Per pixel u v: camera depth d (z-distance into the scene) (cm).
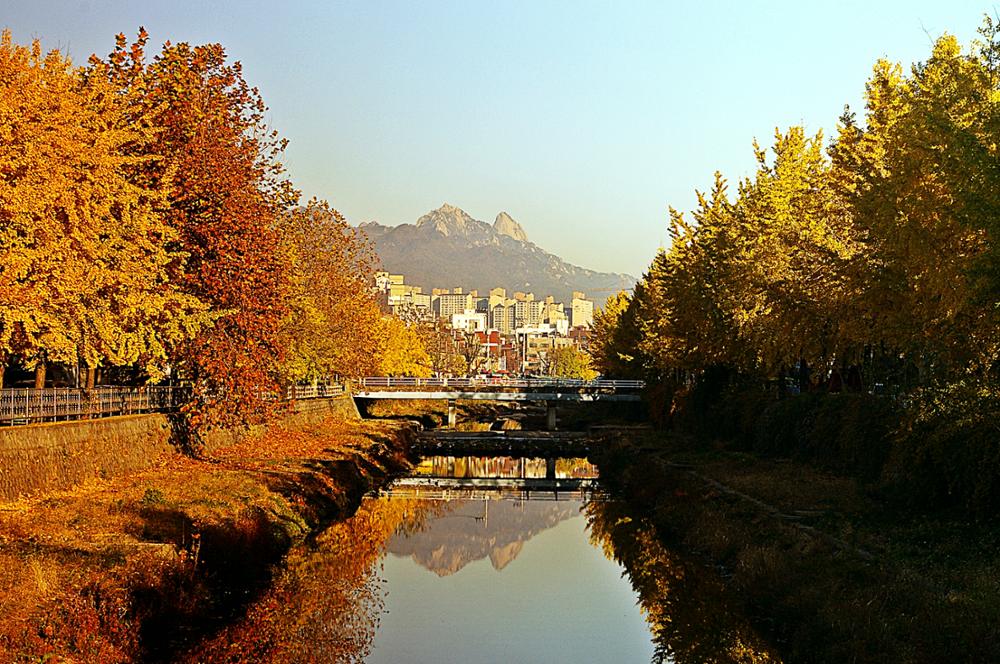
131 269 2764
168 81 3344
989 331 2358
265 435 5294
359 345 6862
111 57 3269
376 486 5056
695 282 5525
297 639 2159
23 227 2298
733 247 4975
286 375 4662
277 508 3203
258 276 3512
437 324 15425
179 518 2573
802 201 4281
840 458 3712
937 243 2359
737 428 5306
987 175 2012
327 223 6222
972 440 2442
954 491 2569
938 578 1916
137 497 2831
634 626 2428
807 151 4909
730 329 4969
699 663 2025
